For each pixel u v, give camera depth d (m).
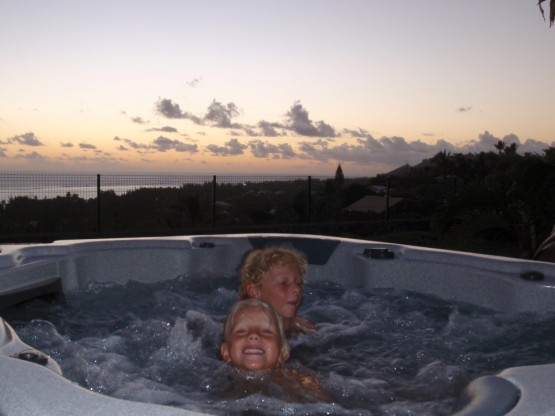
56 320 3.34
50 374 1.53
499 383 1.63
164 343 2.88
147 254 4.24
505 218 7.72
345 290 4.13
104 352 2.74
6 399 1.41
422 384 2.42
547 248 4.72
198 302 3.80
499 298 3.56
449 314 3.54
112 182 10.06
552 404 1.50
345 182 11.96
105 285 4.04
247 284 3.04
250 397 2.11
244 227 10.36
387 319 3.44
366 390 2.29
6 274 3.33
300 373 2.41
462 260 3.92
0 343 1.84
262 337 2.25
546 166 7.59
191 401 2.11
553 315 3.30
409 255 4.17
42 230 9.83
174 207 10.60
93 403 1.38
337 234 10.93
